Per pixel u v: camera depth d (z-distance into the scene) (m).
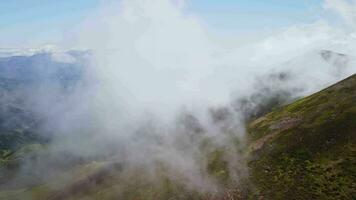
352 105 151.62
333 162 124.69
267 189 130.00
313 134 146.00
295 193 119.00
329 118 150.62
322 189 114.75
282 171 135.88
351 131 136.38
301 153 139.62
